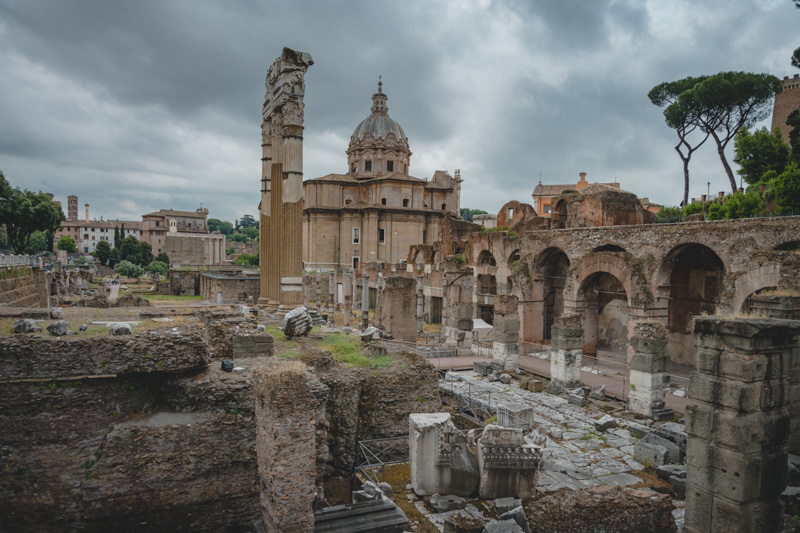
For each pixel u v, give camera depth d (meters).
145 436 12.40
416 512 14.23
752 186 57.66
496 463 14.91
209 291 61.72
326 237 85.62
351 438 16.75
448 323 40.94
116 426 12.60
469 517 13.73
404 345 34.03
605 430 22.36
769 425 11.02
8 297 29.97
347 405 16.80
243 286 57.06
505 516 12.48
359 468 16.17
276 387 11.05
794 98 78.00
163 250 147.00
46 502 11.70
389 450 17.41
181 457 12.51
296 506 10.96
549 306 45.25
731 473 11.00
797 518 12.80
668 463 17.97
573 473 17.39
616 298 39.75
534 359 36.38
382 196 87.38
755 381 10.91
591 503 11.28
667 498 11.70
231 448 13.02
